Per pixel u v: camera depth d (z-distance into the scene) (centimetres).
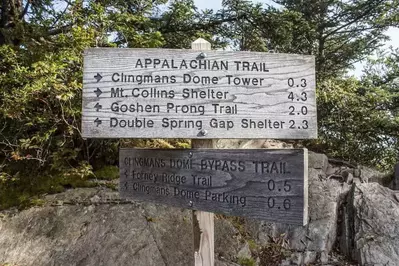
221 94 181
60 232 344
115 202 382
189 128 181
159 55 183
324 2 802
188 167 193
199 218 199
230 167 180
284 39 651
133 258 321
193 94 182
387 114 713
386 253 383
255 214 172
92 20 416
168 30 600
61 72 364
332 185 484
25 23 447
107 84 184
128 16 446
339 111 699
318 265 388
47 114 375
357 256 393
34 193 395
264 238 407
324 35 843
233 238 379
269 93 182
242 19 629
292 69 184
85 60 184
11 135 409
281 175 166
